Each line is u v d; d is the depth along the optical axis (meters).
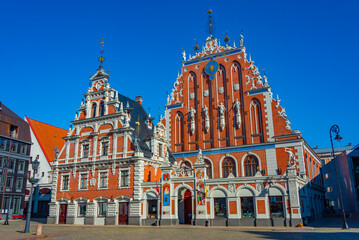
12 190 59.62
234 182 35.03
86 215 41.00
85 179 43.22
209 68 49.66
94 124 44.94
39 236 24.34
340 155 64.19
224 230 29.27
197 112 48.69
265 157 41.94
